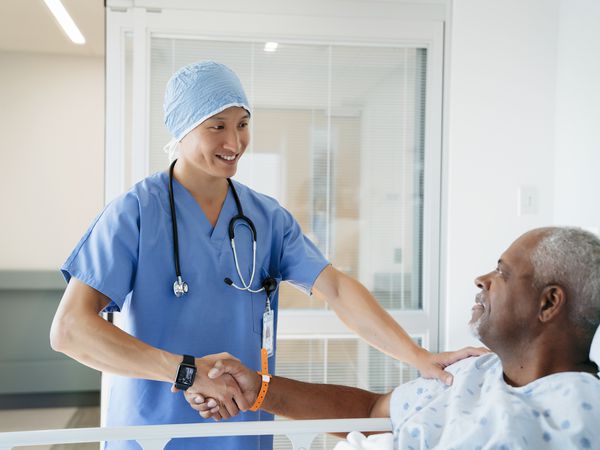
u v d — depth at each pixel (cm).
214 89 123
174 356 110
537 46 214
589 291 97
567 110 207
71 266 121
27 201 219
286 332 214
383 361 220
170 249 128
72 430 103
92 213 221
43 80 217
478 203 215
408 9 216
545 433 92
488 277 108
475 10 212
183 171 134
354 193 220
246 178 215
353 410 126
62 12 211
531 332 102
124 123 210
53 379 225
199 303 129
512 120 214
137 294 126
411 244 222
